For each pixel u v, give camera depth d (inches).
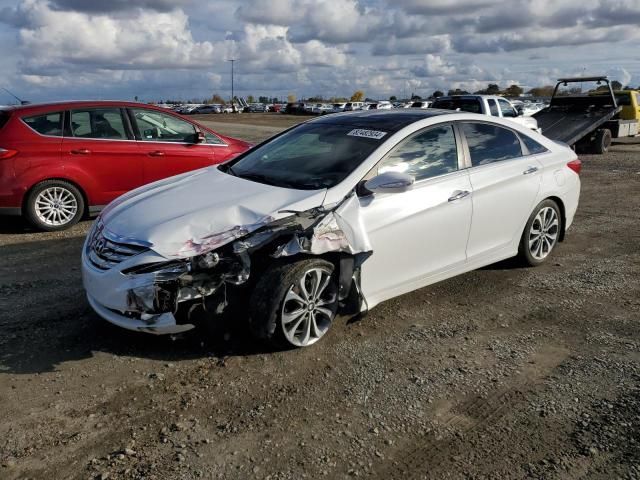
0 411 118.1
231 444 109.7
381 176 149.7
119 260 135.9
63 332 154.9
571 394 128.4
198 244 132.5
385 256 158.1
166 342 149.5
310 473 102.1
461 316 170.9
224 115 2409.0
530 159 204.1
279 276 137.9
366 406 123.0
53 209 269.0
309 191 151.3
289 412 120.3
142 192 167.2
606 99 618.5
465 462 105.4
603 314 173.3
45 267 212.7
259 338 140.8
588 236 265.3
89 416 117.5
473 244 184.5
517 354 147.4
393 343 152.4
